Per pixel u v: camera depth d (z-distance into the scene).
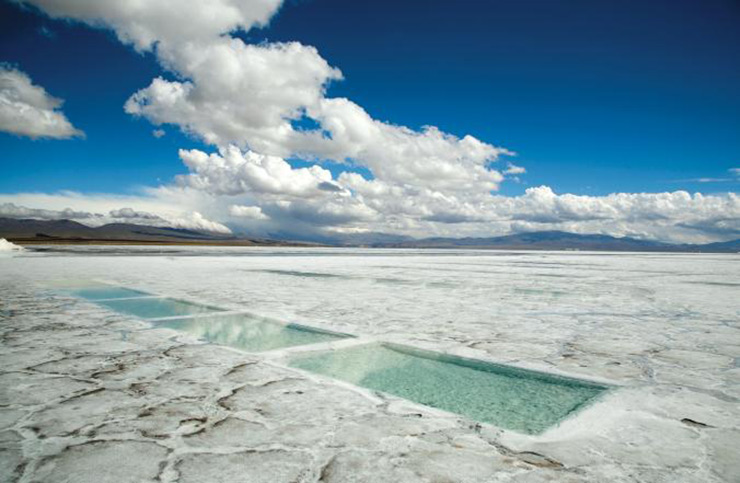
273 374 3.43
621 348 4.39
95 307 6.80
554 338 4.83
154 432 2.33
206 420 2.50
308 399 2.88
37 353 3.97
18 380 3.19
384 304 7.44
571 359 3.95
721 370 3.62
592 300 8.27
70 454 2.07
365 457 2.07
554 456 2.10
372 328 5.35
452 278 13.41
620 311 6.89
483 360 3.88
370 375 3.58
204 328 5.40
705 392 3.07
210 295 8.46
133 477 1.86
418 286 10.75
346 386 3.18
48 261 20.16
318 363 3.91
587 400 3.01
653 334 5.09
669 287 11.07
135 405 2.72
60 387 3.04
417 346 4.41
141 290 9.17
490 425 2.50
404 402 2.87
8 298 7.73
